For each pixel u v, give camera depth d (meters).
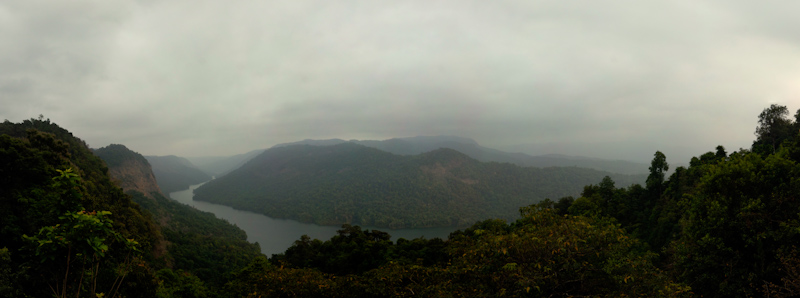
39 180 21.30
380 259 39.38
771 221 17.12
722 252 18.12
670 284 10.16
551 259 10.50
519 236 11.76
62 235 8.05
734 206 19.31
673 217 39.28
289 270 14.95
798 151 29.89
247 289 15.09
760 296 16.52
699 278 18.91
